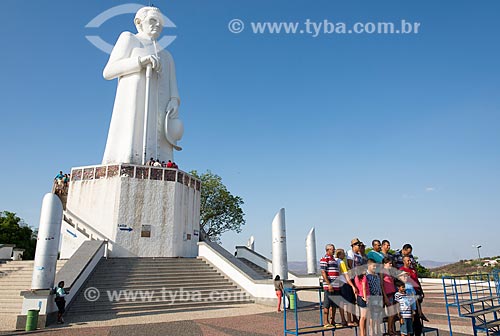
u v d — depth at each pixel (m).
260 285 16.62
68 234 21.67
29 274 16.98
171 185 23.22
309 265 23.67
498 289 11.21
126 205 21.91
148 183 22.66
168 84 28.06
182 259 20.30
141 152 25.17
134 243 21.55
